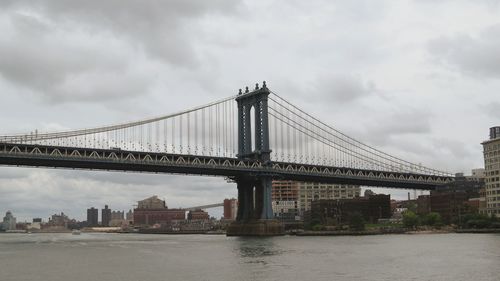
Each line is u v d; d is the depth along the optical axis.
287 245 141.50
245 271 78.00
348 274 73.12
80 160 171.88
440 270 76.94
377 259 94.56
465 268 79.06
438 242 146.88
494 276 70.06
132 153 184.50
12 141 165.00
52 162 172.75
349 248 125.50
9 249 149.50
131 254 118.69
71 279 72.25
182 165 191.75
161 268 84.56
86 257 111.06
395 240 164.00
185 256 108.75
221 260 97.19
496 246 125.69
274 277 70.88
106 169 184.62
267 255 106.56
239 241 174.25
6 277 75.25
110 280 70.62
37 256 115.94
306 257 100.38
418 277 69.56
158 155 190.00
